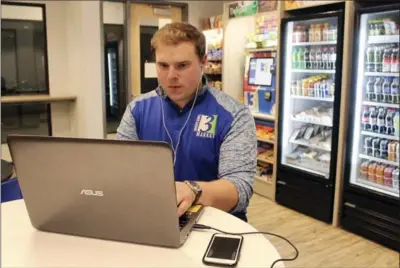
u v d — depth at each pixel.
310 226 3.26
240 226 1.11
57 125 4.83
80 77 4.54
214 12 5.34
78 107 4.68
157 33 1.40
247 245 1.01
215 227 1.10
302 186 3.50
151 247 0.99
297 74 3.71
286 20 3.49
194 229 1.09
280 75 3.63
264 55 4.02
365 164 3.16
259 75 4.07
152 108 1.60
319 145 3.51
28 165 0.96
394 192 2.87
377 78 3.00
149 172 0.88
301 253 2.78
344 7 3.07
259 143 4.28
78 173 0.93
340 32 3.00
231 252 0.94
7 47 4.46
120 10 4.71
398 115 2.88
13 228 1.11
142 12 4.84
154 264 0.91
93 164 0.91
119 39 4.77
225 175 1.36
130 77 4.84
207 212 1.20
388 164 3.08
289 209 3.66
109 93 4.82
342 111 3.07
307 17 3.26
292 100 3.74
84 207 0.99
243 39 4.43
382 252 2.81
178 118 1.54
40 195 1.01
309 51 3.45
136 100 1.66
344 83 3.03
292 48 3.62
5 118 4.42
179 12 5.14
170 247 0.98
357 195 3.05
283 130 3.71
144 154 0.86
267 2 3.82
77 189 0.96
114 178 0.91
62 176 0.95
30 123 4.62
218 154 1.49
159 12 4.96
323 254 2.77
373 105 3.02
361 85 3.02
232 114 1.48
